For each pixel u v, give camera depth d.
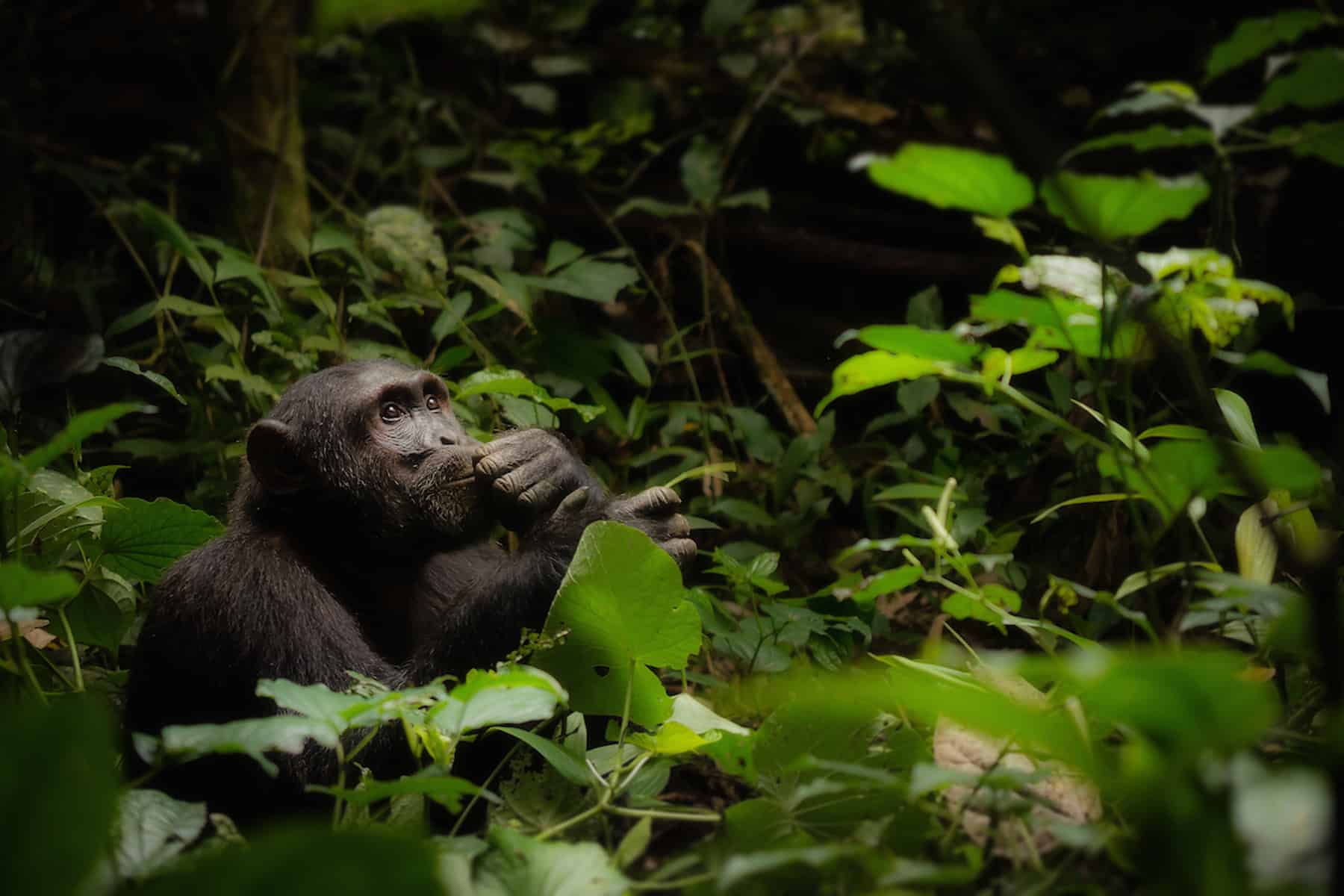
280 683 3.12
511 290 7.05
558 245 7.18
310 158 9.44
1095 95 9.46
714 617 5.06
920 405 6.93
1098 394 3.24
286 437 5.04
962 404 7.04
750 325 8.33
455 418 5.42
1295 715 3.54
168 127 9.89
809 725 3.52
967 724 2.84
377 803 3.95
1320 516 4.06
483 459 4.70
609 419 6.97
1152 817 2.43
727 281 8.85
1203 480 2.98
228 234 7.98
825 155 9.23
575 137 9.05
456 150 8.98
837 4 10.19
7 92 9.48
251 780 4.43
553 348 7.06
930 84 9.52
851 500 7.62
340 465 5.05
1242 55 3.04
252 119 7.88
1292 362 7.12
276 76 7.91
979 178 2.63
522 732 3.39
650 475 7.65
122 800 3.12
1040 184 2.54
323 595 4.73
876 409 8.38
